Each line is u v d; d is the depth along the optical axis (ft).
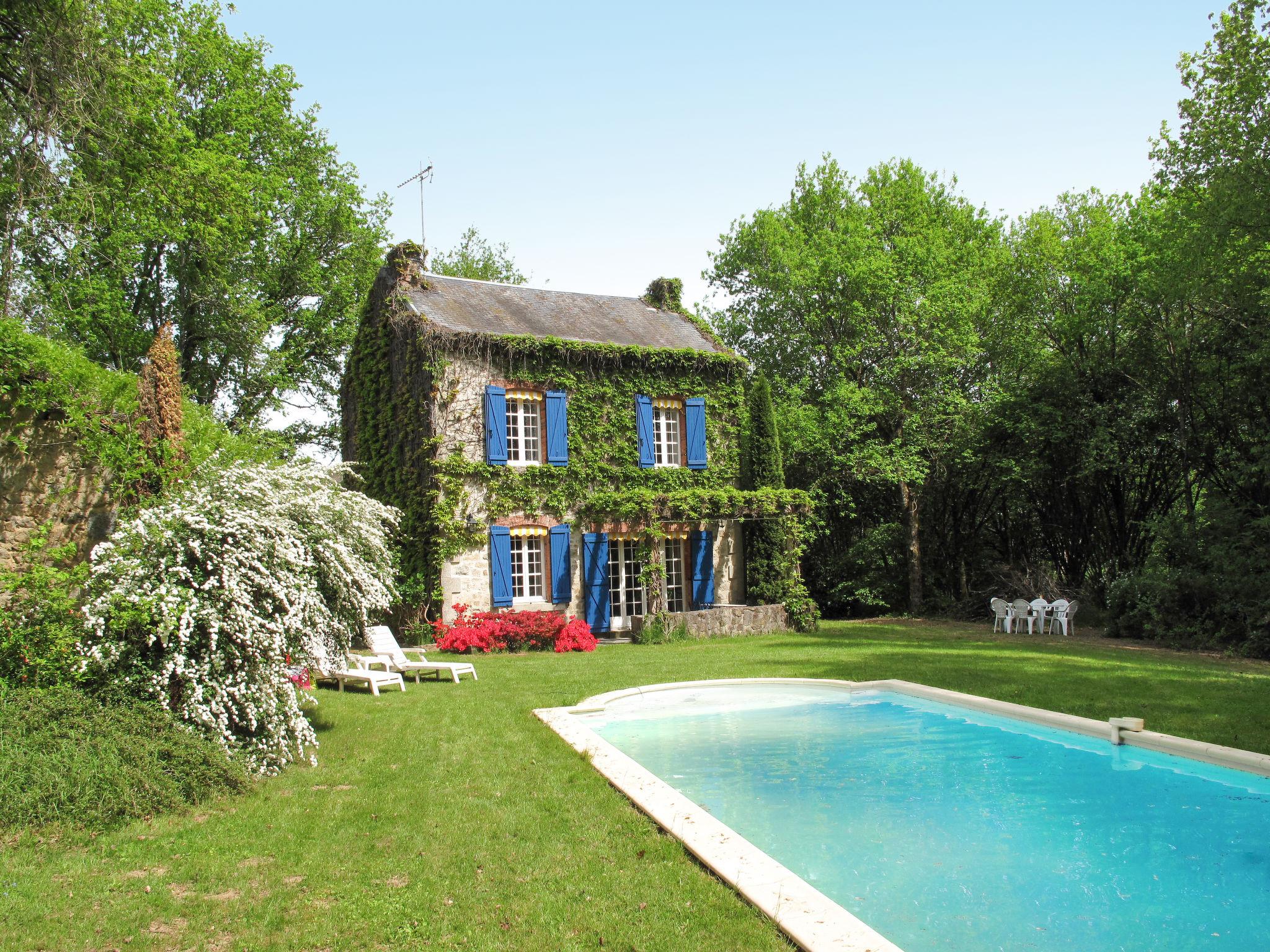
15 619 24.67
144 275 75.31
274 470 28.09
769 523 69.31
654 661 47.47
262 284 80.79
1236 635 52.75
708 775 26.27
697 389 69.82
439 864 17.15
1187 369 67.46
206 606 23.79
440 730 29.14
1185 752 26.71
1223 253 57.62
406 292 64.95
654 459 67.97
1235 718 30.71
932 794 24.20
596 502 61.57
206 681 23.41
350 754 26.11
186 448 30.45
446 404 59.52
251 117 76.02
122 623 22.68
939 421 79.92
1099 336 75.87
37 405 30.17
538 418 63.82
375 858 17.48
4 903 14.87
